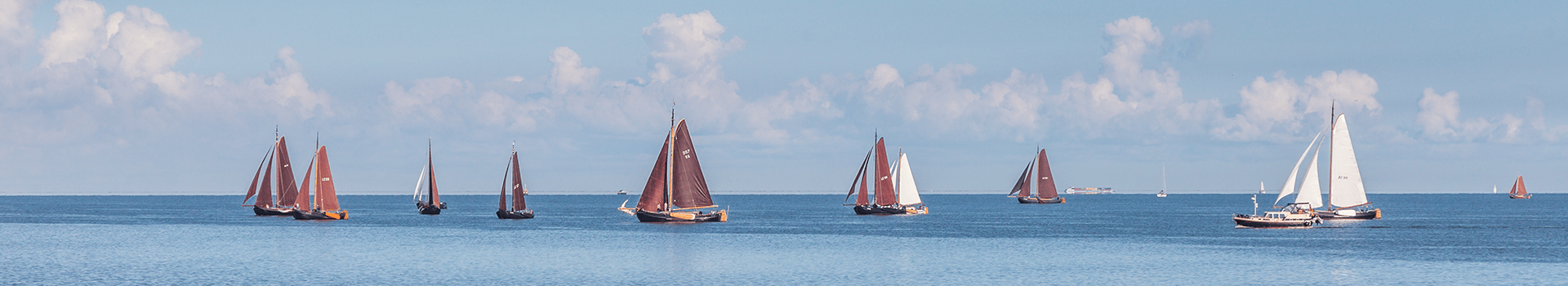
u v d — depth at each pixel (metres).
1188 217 185.62
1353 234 116.81
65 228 137.62
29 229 135.75
